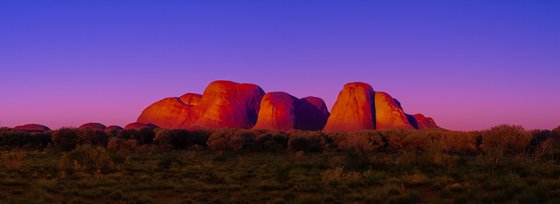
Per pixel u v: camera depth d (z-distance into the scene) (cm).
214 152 4125
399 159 2552
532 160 2220
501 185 1602
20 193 1675
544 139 3709
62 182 1909
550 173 1889
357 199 1513
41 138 5112
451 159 2345
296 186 1770
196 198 1584
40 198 1479
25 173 2198
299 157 3303
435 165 2339
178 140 5169
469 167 2234
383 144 4388
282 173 2116
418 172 2052
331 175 1978
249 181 2008
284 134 5628
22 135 4991
